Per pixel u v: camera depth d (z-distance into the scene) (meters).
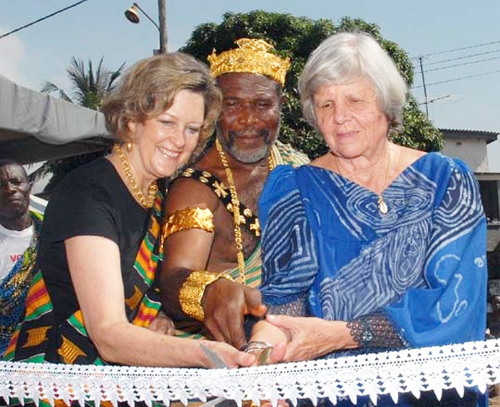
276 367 1.87
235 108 3.01
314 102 2.47
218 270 2.97
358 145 2.40
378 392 1.80
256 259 2.99
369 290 2.35
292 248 2.46
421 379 1.79
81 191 2.35
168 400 1.95
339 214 2.44
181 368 1.96
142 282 2.53
